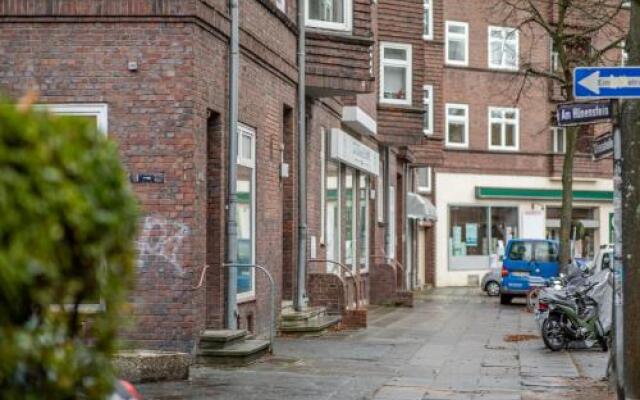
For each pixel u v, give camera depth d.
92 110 13.94
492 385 13.29
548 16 47.09
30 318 3.94
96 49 13.94
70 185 3.88
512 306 31.77
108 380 4.25
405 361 15.73
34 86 13.93
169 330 13.84
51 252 3.78
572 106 11.43
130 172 13.89
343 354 16.27
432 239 47.47
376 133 29.69
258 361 14.86
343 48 21.22
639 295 11.17
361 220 29.45
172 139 13.88
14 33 13.95
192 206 13.88
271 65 18.22
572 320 17.56
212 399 11.52
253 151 17.41
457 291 43.22
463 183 48.59
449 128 48.41
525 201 49.88
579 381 13.73
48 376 3.98
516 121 49.69
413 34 30.88
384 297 30.55
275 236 18.80
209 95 14.72
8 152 3.75
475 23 49.00
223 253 15.62
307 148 21.97
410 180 42.97
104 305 4.26
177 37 13.91
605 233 51.38
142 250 13.86
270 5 17.95
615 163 10.70
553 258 32.28
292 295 20.53
